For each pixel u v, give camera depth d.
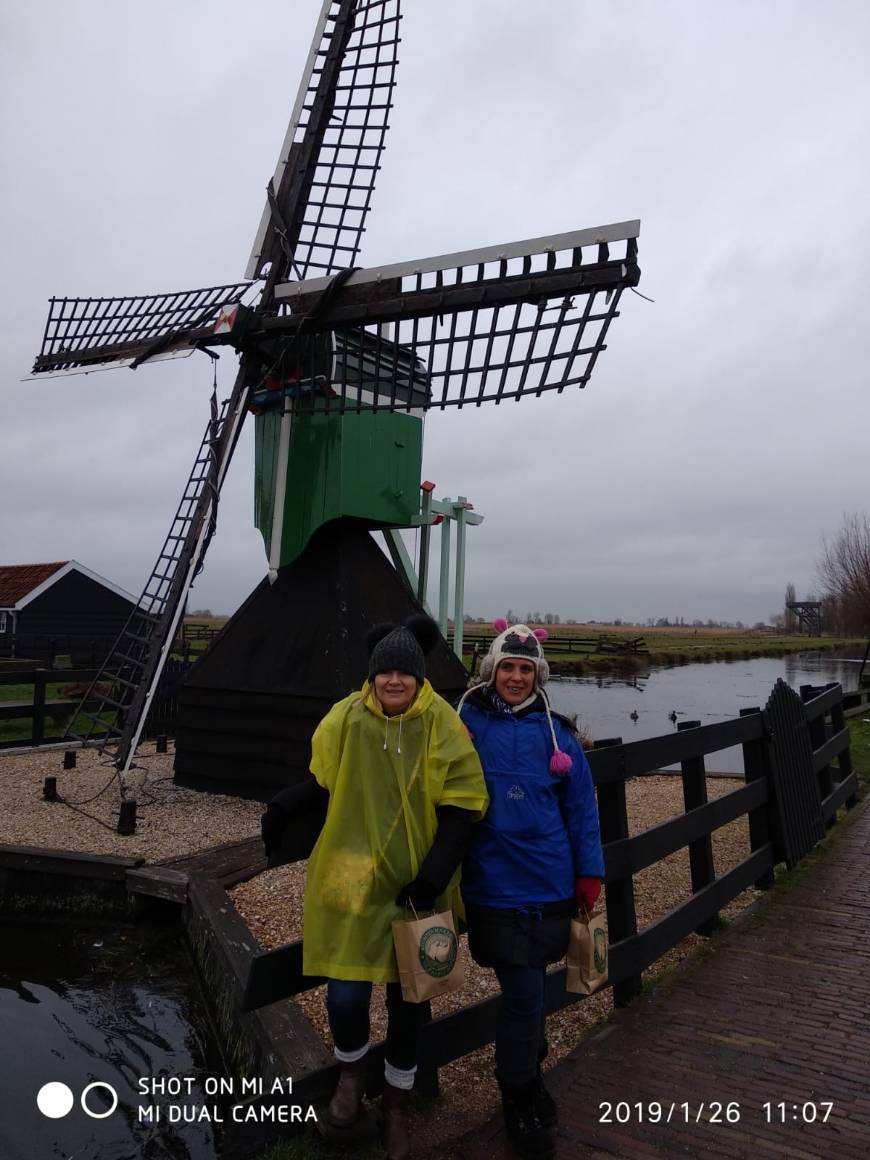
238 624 8.29
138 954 5.16
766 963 4.11
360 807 2.46
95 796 7.83
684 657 53.94
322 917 2.45
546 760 2.55
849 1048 3.23
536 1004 2.46
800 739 6.38
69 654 21.86
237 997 3.82
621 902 3.62
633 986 3.65
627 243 5.55
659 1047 3.23
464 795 2.41
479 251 6.23
